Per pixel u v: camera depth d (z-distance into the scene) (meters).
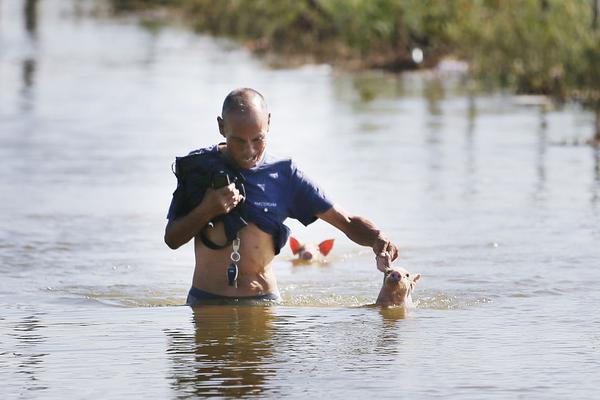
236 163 16.78
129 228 23.50
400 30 62.62
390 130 39.00
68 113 44.50
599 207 25.28
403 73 57.94
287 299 17.58
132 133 39.12
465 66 58.47
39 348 14.47
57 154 34.38
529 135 37.53
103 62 64.88
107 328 15.54
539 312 16.48
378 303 17.05
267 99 47.69
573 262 19.97
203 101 48.09
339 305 17.19
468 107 45.28
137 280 19.03
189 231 16.56
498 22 55.03
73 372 13.37
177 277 19.30
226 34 82.44
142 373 13.30
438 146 35.31
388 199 26.41
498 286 18.20
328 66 61.50
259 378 13.08
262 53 68.62
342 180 29.17
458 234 22.45
